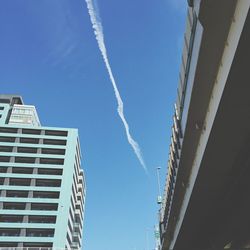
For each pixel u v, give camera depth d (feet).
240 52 53.26
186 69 78.95
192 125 84.33
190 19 70.49
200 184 95.86
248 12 46.73
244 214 107.76
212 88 70.64
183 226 132.46
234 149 78.59
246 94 61.41
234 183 94.22
